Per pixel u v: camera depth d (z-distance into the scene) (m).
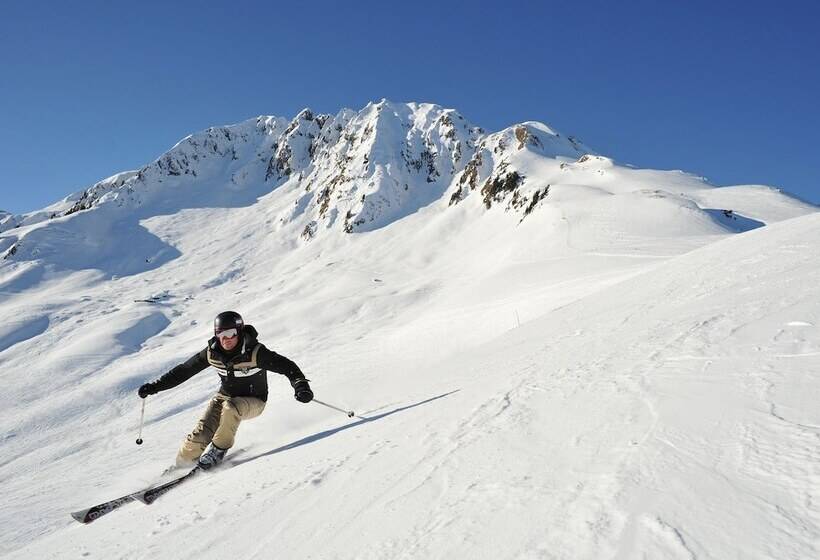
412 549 2.12
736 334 3.99
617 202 61.03
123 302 90.50
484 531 2.06
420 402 5.45
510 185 104.00
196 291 101.75
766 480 1.81
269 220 142.75
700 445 2.23
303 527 2.83
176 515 3.86
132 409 35.03
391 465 3.33
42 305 87.25
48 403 39.00
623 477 2.13
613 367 4.09
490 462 2.82
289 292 82.00
